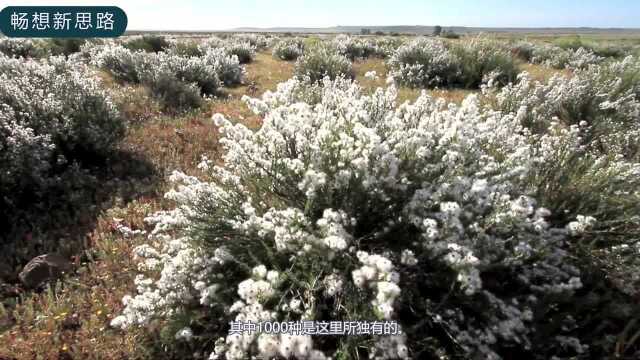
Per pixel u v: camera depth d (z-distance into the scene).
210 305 2.65
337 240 2.26
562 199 3.39
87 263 3.65
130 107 7.59
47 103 5.32
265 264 2.84
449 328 2.54
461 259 2.26
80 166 5.29
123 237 3.98
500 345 2.59
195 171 5.11
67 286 3.40
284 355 2.00
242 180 3.59
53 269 3.57
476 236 2.61
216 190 3.23
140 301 2.63
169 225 3.19
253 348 2.20
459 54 11.25
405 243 2.78
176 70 10.01
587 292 2.95
